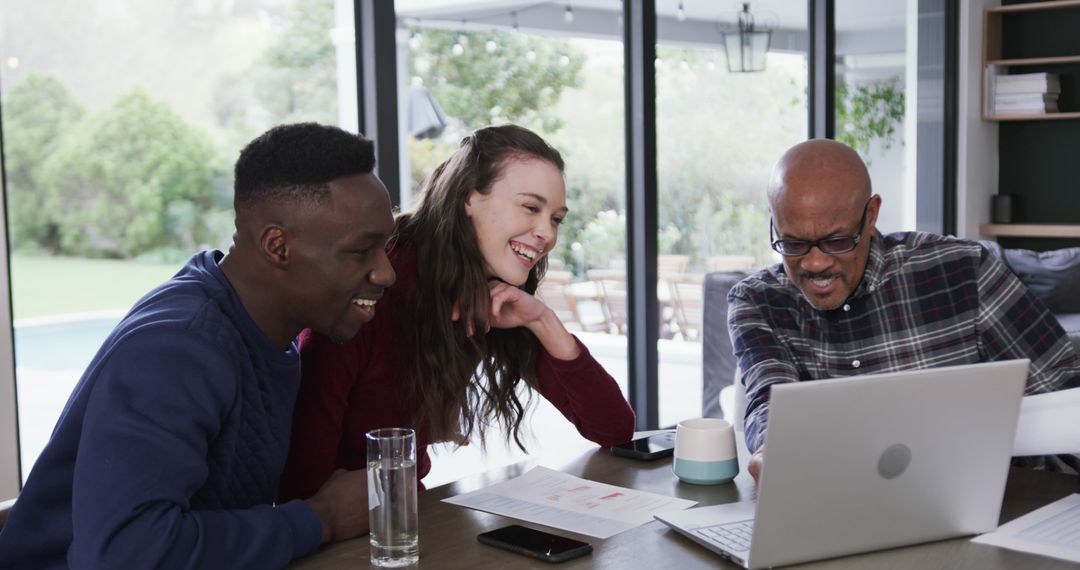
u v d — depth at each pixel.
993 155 6.12
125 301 5.25
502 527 1.45
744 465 1.81
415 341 1.78
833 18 4.89
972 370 1.31
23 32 5.03
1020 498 1.59
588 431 1.94
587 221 3.92
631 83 4.03
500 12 3.57
